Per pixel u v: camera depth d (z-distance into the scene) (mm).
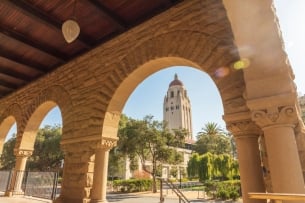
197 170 23797
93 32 5770
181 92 82688
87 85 6020
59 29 5285
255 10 2541
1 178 9078
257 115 2602
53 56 6586
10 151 32562
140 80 5281
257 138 3160
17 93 9320
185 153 47281
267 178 3125
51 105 7750
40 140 30891
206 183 16625
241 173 3057
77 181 5168
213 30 3945
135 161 22672
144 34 5059
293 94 2416
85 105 5844
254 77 2682
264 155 3264
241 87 3297
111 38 5766
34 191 7348
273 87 2549
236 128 3193
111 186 22922
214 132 40969
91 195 4844
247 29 2633
